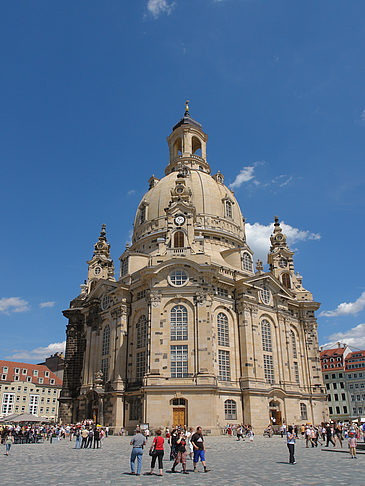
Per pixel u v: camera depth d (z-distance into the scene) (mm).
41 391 126938
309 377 86125
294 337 87250
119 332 75562
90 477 23875
